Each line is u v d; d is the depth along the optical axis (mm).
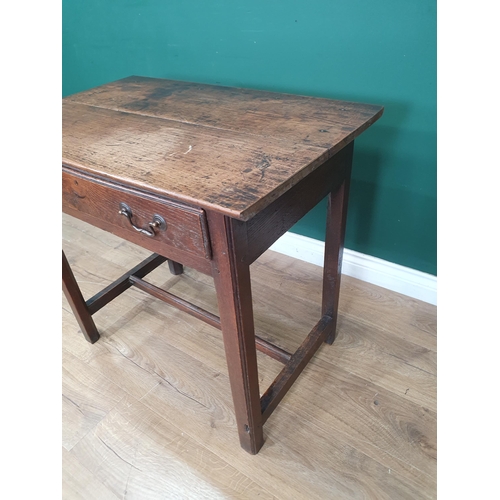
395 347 1307
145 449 1090
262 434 1050
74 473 1050
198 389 1235
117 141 863
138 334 1431
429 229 1328
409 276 1453
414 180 1269
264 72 1357
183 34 1456
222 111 999
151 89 1210
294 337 1378
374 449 1047
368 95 1203
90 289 1646
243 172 704
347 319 1418
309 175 849
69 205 913
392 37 1082
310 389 1199
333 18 1138
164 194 672
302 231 1650
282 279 1623
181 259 780
